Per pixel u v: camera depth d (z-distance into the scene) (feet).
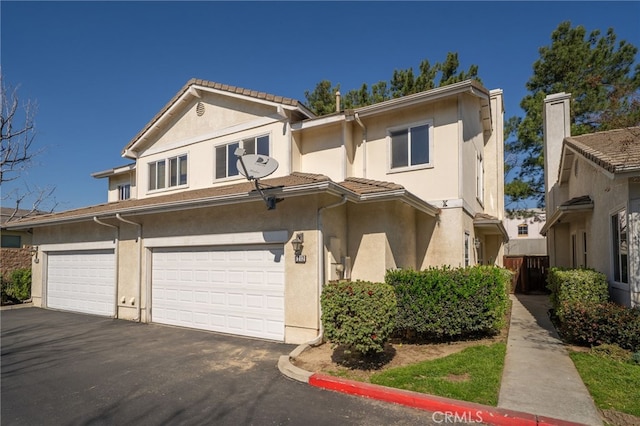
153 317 35.99
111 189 66.95
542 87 77.30
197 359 23.57
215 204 29.09
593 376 18.26
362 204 30.22
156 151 48.26
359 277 29.71
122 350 26.07
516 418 14.05
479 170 46.24
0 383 19.84
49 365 22.89
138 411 16.08
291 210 27.73
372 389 16.98
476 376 18.17
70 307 44.91
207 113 44.19
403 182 36.76
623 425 13.47
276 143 38.96
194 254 33.47
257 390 18.20
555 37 75.51
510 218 95.91
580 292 28.09
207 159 43.55
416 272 25.12
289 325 27.30
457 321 24.09
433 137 35.68
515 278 58.90
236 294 30.53
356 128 39.27
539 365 20.17
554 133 58.85
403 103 35.60
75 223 43.27
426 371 18.97
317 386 18.56
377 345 19.80
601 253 32.24
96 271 42.19
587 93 67.56
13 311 45.29
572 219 46.80
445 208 34.63
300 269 27.04
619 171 23.06
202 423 14.82
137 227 37.47
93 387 19.02
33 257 50.78
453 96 34.68
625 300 25.57
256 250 29.73
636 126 31.68
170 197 38.91
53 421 15.29
